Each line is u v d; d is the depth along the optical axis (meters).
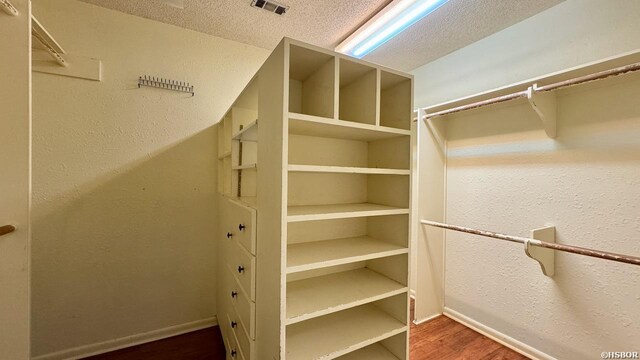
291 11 1.73
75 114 1.66
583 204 1.46
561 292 1.55
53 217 1.63
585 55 1.47
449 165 2.20
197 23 1.88
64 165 1.64
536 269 1.66
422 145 2.10
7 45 0.86
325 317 1.36
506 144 1.82
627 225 1.31
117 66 1.75
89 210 1.71
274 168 1.02
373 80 1.21
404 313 1.30
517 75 1.79
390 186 1.43
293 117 0.97
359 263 1.56
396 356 1.34
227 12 1.75
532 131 1.68
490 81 1.95
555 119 1.56
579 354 1.48
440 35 1.95
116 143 1.77
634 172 1.29
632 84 1.30
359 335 1.21
